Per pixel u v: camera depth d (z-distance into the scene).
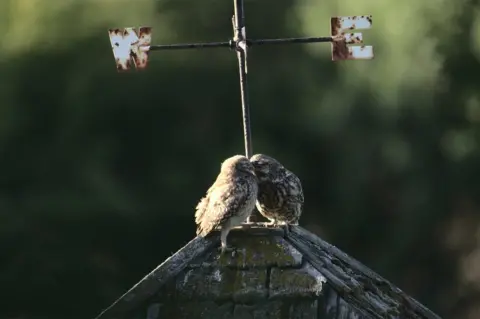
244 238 4.99
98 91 21.19
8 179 20.16
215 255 4.95
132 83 21.52
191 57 22.30
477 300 22.94
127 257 20.69
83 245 19.98
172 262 4.95
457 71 22.06
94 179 20.42
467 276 23.00
